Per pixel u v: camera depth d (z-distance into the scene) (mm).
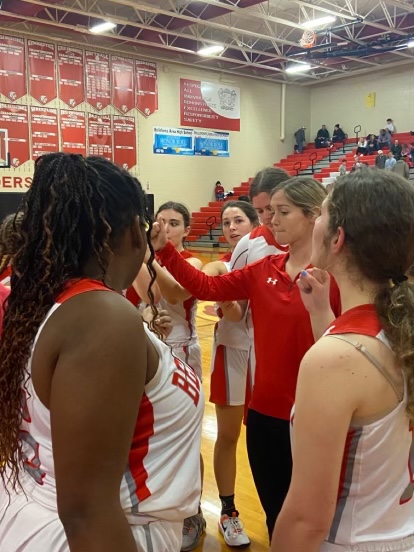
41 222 765
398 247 824
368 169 879
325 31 11023
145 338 746
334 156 14898
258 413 1616
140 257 857
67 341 698
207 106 13672
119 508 690
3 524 811
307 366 807
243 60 13406
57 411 674
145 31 11133
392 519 849
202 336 5758
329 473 782
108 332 695
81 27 10219
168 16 10398
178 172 13242
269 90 15047
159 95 12719
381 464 818
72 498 667
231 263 2100
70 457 666
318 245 899
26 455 794
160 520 825
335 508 824
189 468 868
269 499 1632
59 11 10000
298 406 811
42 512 770
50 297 750
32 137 10773
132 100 12219
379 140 14062
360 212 828
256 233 2053
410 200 833
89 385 674
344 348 795
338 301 1373
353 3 10859
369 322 826
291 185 1555
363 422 797
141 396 732
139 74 12297
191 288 1675
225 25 11273
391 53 13477
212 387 2117
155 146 12734
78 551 663
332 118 15828
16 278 770
